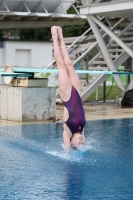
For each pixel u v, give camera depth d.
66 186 10.38
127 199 9.45
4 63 57.03
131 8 24.94
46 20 54.03
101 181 10.84
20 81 21.41
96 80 28.98
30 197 9.55
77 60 29.69
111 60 28.41
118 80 29.20
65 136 13.98
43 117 21.39
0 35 85.31
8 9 50.25
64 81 13.74
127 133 17.91
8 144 15.53
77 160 13.06
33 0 51.72
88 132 18.08
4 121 21.39
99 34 28.23
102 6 26.58
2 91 21.84
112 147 15.02
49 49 59.53
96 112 24.97
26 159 13.21
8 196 9.62
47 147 14.95
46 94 21.33
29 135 17.34
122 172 11.72
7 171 11.75
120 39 28.95
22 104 20.94
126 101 28.36
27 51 58.66
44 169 11.98
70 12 69.38
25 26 55.94
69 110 13.62
